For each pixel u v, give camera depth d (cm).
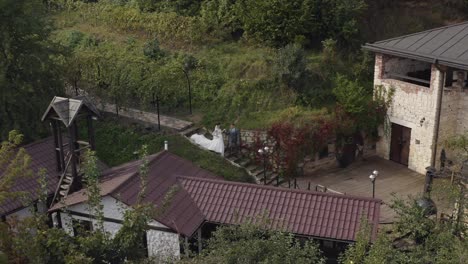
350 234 1795
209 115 2856
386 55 2744
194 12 3381
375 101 2800
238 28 3244
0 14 2494
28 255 1312
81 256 1262
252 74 2953
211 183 2033
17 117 2547
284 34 3084
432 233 1642
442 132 2638
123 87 3047
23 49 2606
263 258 1329
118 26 3506
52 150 2403
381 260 1343
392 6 3572
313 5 3095
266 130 2634
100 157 2703
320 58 3017
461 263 1386
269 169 2645
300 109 2748
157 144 2694
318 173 2706
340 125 2677
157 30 3331
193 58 3064
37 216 1430
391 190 2545
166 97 2973
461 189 1834
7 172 1587
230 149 2678
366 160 2852
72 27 3666
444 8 3600
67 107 2152
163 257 1560
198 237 1923
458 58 2436
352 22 3133
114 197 1852
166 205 1574
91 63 3128
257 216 1603
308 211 1884
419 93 2645
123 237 1395
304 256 1418
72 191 2184
